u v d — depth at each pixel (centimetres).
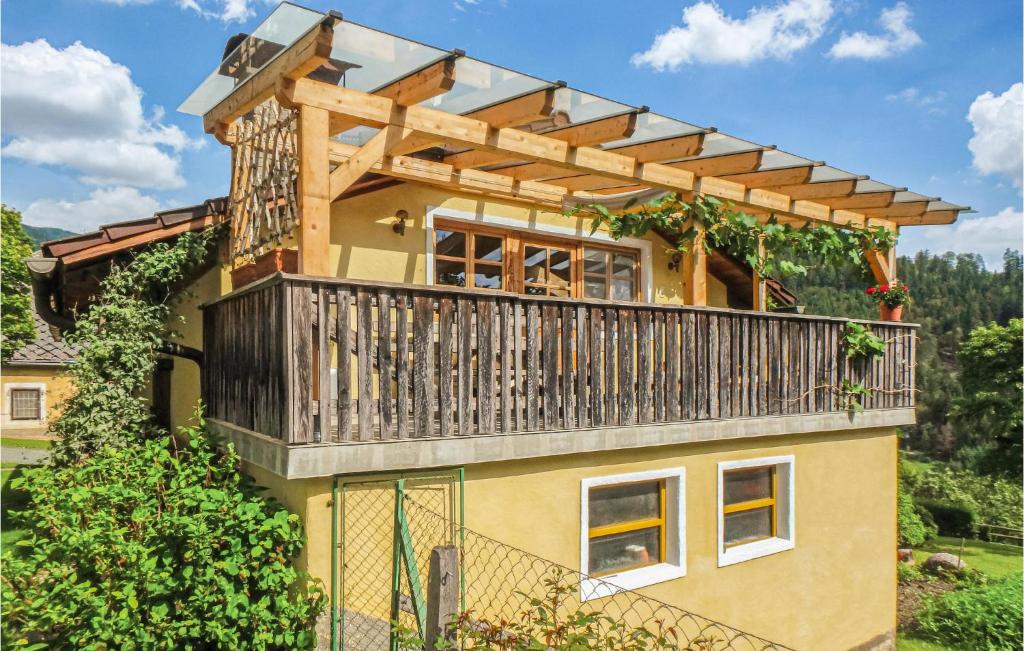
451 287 530
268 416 502
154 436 737
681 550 686
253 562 476
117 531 496
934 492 3253
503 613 562
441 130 581
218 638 457
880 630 891
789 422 780
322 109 513
